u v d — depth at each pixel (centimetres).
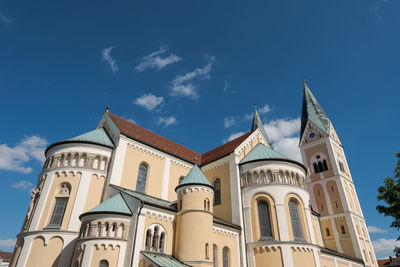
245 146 4306
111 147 3534
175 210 2905
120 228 2475
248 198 3616
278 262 3108
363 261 5144
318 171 6581
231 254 3198
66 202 3048
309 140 7050
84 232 2475
